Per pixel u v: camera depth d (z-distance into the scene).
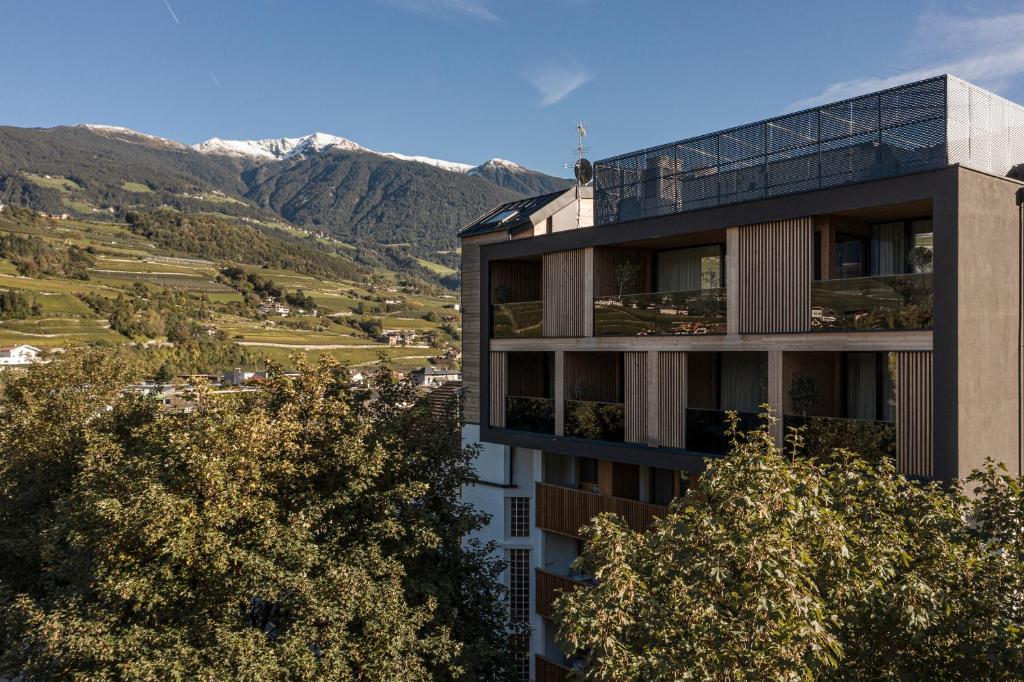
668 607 9.98
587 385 20.84
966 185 13.07
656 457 17.66
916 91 14.65
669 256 20.33
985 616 9.34
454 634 17.66
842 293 14.59
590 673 9.98
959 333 12.89
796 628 8.36
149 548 14.62
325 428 17.34
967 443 13.05
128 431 23.17
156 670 13.63
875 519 11.19
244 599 14.77
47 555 17.39
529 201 27.08
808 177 16.22
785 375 15.78
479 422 24.80
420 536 16.58
